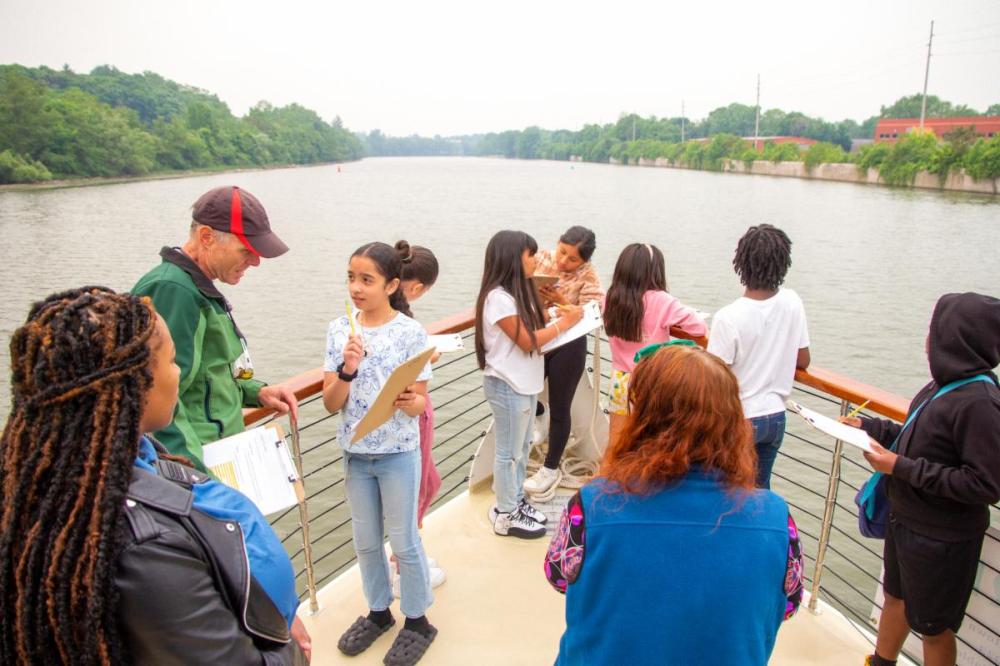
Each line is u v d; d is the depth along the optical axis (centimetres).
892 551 243
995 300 206
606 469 148
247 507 135
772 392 292
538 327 317
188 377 204
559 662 155
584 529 145
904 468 212
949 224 4272
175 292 202
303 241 3688
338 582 324
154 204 5406
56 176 7656
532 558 340
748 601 135
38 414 107
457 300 2241
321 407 1236
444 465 1020
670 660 136
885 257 3150
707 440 139
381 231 4191
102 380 107
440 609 304
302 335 1812
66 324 108
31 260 2955
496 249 315
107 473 105
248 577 121
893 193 6631
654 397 144
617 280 360
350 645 276
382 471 259
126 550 105
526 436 343
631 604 137
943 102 12700
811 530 866
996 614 241
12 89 7356
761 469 308
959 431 204
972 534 217
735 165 12075
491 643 284
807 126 14062
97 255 3089
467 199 6912
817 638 285
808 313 2123
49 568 101
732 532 136
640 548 137
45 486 105
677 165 14900
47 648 104
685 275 2677
